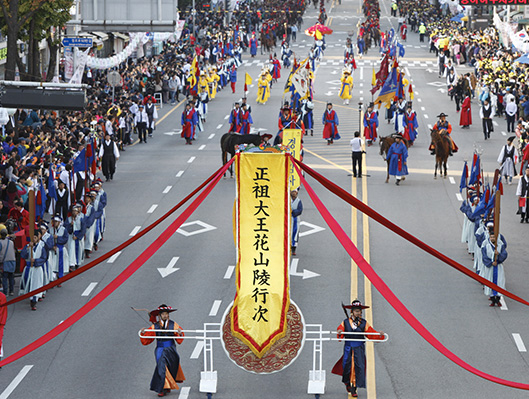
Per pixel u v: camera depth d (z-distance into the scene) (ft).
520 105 284.61
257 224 101.50
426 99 346.33
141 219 182.60
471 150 254.27
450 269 151.74
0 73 285.23
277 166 101.50
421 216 185.57
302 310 131.23
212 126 295.89
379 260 156.04
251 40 480.23
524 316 130.11
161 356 103.14
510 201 199.52
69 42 277.64
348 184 213.05
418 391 104.94
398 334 122.62
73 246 149.38
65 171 182.39
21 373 110.32
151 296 137.80
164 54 416.46
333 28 604.90
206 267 151.94
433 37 492.13
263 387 106.22
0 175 175.52
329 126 262.26
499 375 109.81
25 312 131.64
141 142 268.82
